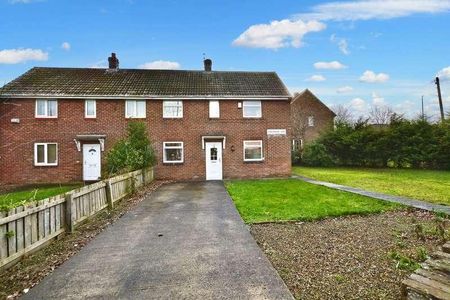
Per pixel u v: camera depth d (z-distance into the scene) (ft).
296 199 40.91
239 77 81.20
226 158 72.64
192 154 71.82
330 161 102.47
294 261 18.95
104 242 23.54
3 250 17.99
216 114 72.84
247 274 17.08
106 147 68.90
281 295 14.64
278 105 74.59
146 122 70.59
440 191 47.78
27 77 71.26
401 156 92.63
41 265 19.08
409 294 13.15
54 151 67.92
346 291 14.96
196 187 57.06
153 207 37.73
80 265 18.85
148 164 61.62
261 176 73.26
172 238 24.39
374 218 30.50
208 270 17.76
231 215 32.30
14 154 66.33
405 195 43.91
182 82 76.48
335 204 37.01
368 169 92.84
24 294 15.20
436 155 87.25
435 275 14.14
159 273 17.48
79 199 28.58
